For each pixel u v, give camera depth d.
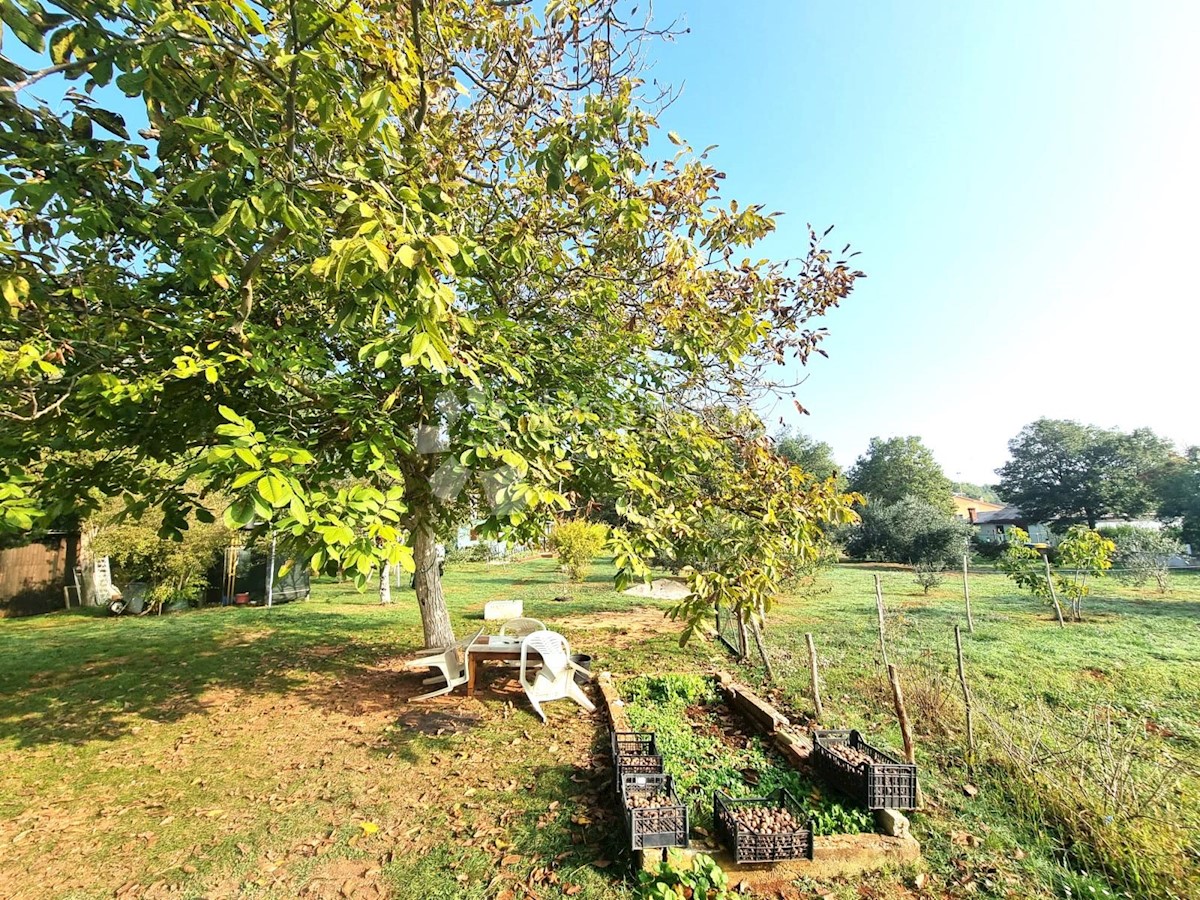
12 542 11.43
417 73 3.41
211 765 4.46
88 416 4.23
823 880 2.97
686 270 4.57
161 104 3.13
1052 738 4.32
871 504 27.84
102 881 3.04
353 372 4.87
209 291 4.45
